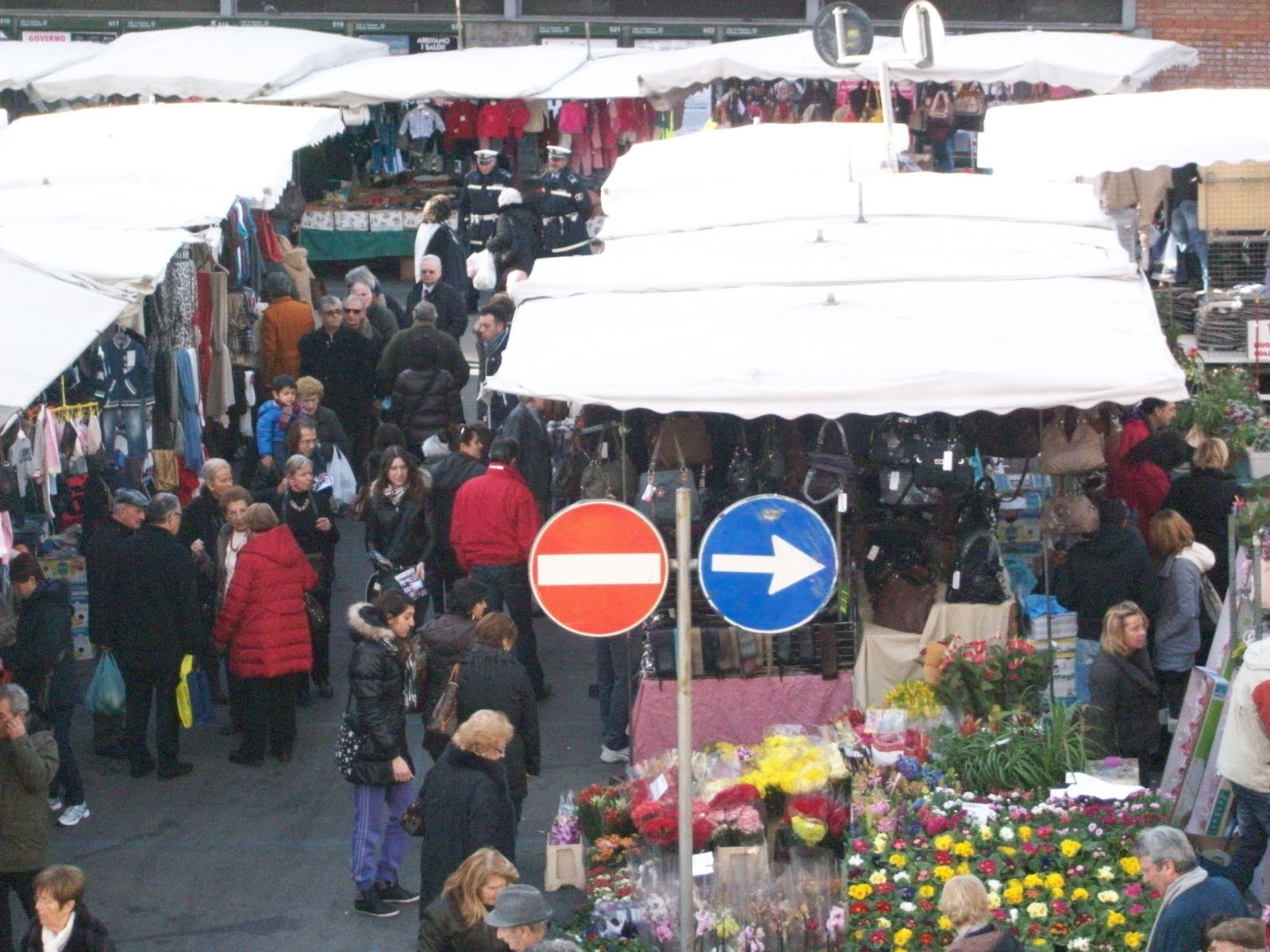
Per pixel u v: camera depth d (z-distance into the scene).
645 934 9.57
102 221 15.27
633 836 10.81
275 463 15.93
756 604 8.03
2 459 11.59
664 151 17.31
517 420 14.86
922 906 9.51
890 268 12.41
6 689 9.71
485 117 28.19
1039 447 12.52
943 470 11.85
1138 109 16.75
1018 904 9.60
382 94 25.31
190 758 13.40
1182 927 8.31
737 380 10.67
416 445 17.36
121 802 12.52
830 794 10.67
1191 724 11.09
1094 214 14.11
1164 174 19.53
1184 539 12.60
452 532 13.70
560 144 28.38
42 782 9.85
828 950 9.45
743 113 28.06
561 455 16.34
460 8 30.69
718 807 10.35
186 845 11.79
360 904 10.75
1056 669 12.19
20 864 9.80
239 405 18.38
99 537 12.79
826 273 12.40
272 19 30.72
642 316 11.96
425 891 9.59
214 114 18.86
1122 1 30.38
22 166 17.19
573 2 30.69
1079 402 10.49
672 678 12.07
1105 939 9.40
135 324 14.61
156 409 15.71
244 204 18.88
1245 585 11.19
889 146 16.11
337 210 28.02
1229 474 14.20
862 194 14.01
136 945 10.41
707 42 30.61
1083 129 16.30
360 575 17.27
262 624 12.91
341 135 28.62
